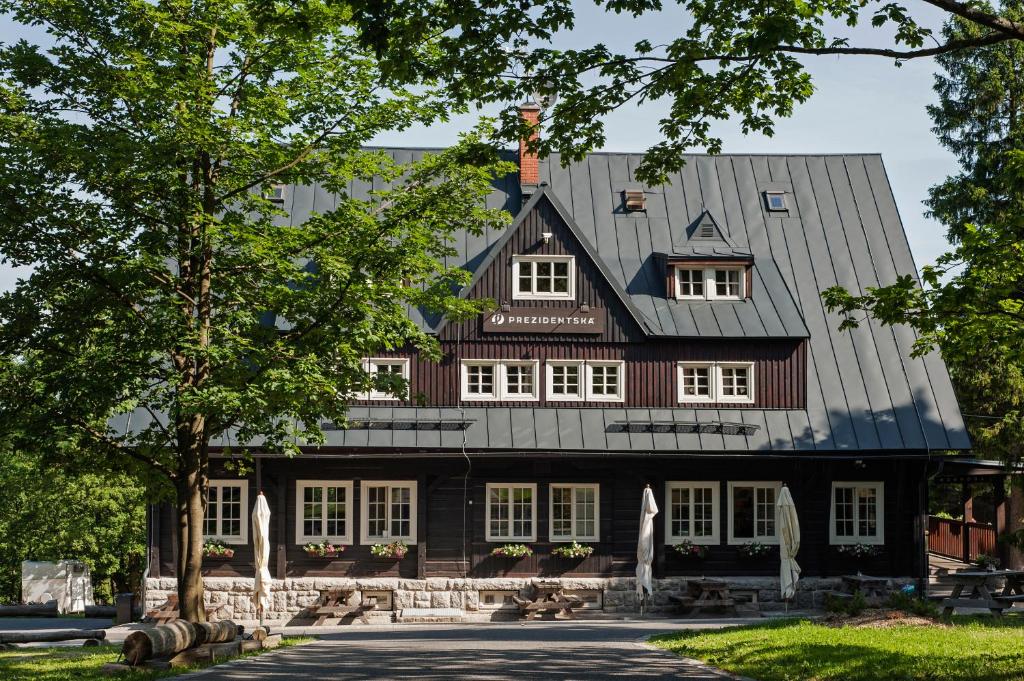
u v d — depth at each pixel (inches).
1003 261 681.0
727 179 1556.3
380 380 877.8
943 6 528.7
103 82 759.1
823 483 1342.3
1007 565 1464.1
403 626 1243.2
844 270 1481.3
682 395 1365.7
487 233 1440.7
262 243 785.6
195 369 840.9
